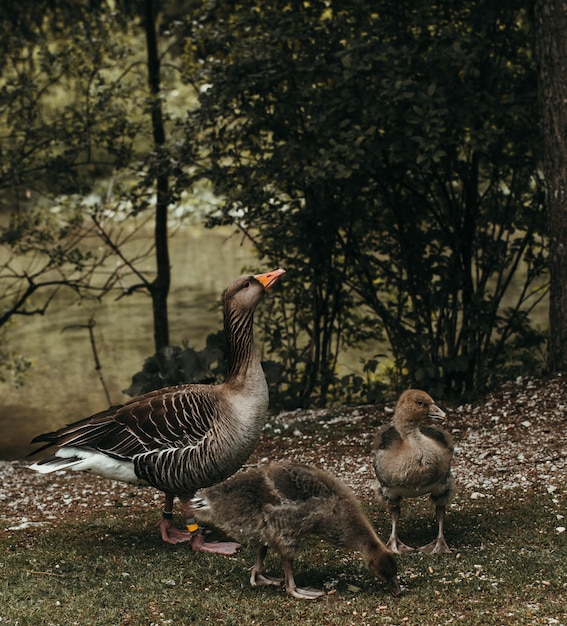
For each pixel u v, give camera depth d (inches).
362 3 448.8
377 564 222.1
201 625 211.5
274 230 486.3
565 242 407.5
